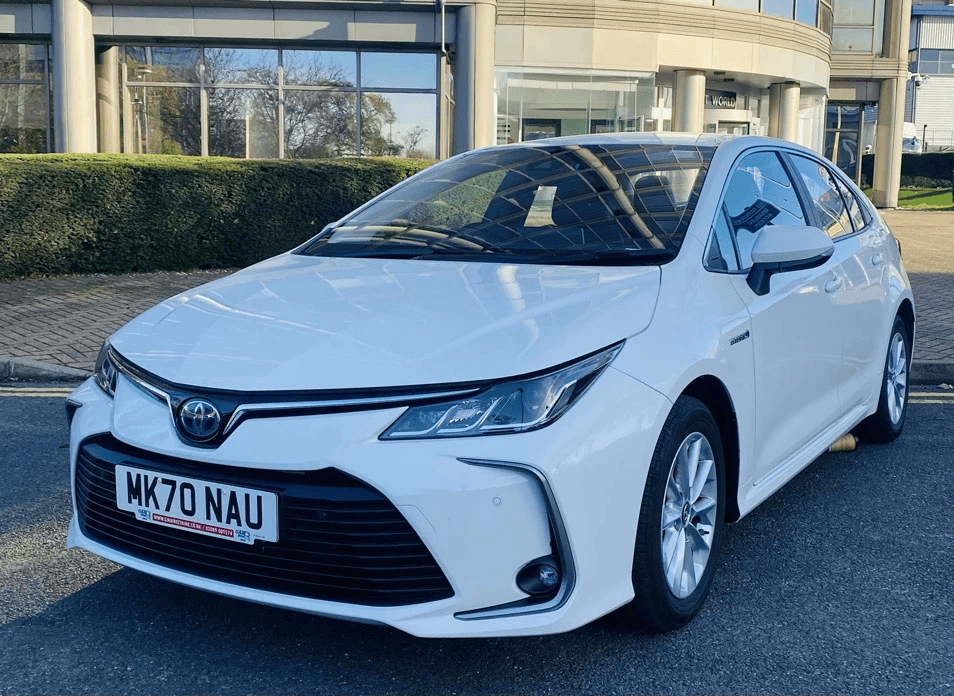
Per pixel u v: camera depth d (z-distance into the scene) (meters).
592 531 2.67
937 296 10.42
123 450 2.90
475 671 2.87
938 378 7.16
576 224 3.62
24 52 17.91
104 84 18.08
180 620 3.19
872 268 4.83
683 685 2.80
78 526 3.12
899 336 5.37
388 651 2.98
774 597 3.42
